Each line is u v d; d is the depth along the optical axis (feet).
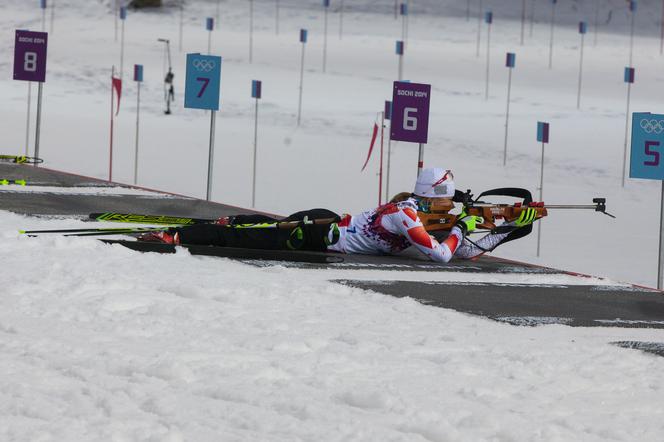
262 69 449.06
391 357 72.90
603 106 397.60
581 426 59.82
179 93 391.04
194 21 599.98
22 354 69.36
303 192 225.56
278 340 75.00
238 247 118.21
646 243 191.52
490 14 492.54
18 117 323.57
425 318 88.28
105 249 110.83
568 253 177.06
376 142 308.19
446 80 447.42
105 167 248.93
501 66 499.92
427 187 124.77
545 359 74.69
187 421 56.90
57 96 374.43
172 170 247.91
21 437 53.21
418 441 55.67
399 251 124.67
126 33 539.70
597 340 84.23
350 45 543.39
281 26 601.62
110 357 68.69
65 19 575.79
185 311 83.05
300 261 115.85
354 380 66.33
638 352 79.71
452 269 118.11
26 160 196.95
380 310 89.92
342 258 117.19
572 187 258.16
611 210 230.68
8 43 489.67
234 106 364.38
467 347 77.51
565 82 462.60
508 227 124.36
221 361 68.90
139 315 81.92
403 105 149.59
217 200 210.18
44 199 155.02
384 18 644.27
